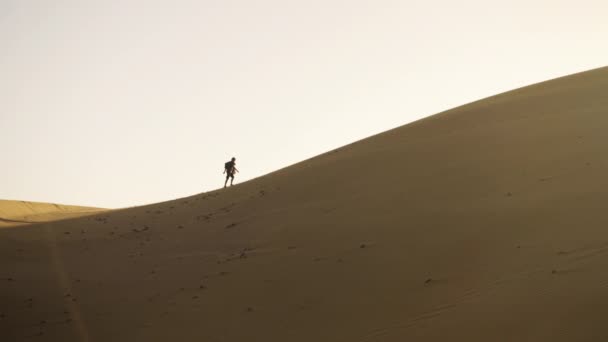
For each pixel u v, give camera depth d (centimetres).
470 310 1187
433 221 1708
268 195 2694
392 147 2692
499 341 1047
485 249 1433
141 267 2192
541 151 1998
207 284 1830
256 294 1645
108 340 1577
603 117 2159
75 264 2348
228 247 2155
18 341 1664
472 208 1705
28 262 2416
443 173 2091
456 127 2656
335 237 1859
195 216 2794
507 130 2359
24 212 3488
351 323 1318
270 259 1877
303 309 1468
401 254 1572
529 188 1716
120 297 1908
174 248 2344
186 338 1488
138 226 2836
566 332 1002
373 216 1917
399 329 1216
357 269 1578
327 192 2380
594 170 1695
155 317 1673
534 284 1191
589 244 1273
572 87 2736
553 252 1294
